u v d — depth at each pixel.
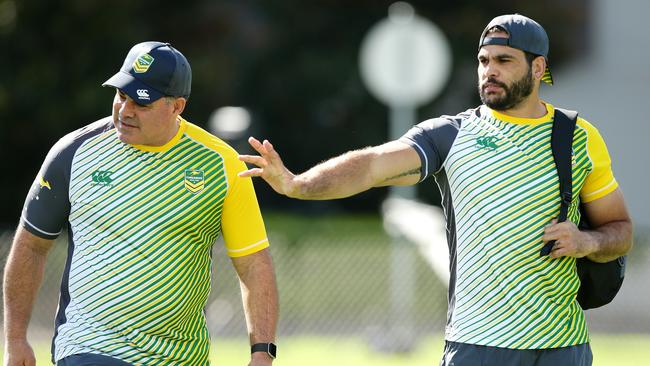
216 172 18.23
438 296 42.03
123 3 74.88
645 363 36.69
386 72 36.88
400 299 39.91
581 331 18.67
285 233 48.94
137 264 17.89
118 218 17.89
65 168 18.08
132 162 18.00
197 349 18.64
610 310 43.59
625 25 79.38
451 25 82.19
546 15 80.88
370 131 83.62
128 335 18.03
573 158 18.52
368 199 81.38
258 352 18.64
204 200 18.12
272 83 83.44
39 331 40.28
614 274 19.16
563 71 80.50
